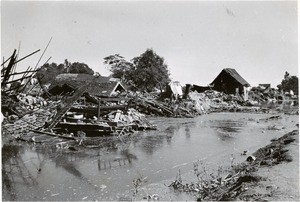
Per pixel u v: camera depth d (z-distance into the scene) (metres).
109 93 36.59
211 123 27.03
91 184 9.69
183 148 15.46
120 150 14.99
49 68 62.09
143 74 56.41
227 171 10.58
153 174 10.69
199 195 8.09
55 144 15.91
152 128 22.47
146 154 14.06
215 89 59.84
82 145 16.27
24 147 15.44
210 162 12.20
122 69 64.69
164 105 35.28
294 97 67.38
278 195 6.35
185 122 28.05
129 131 20.97
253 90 66.69
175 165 11.93
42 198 8.57
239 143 16.64
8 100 17.31
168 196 8.25
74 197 8.59
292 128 22.47
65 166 11.92
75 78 42.22
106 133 19.45
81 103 27.84
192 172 10.73
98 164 12.24
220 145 16.14
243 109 41.59
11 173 10.96
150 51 59.66
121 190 9.05
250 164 10.62
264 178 7.61
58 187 9.45
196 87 60.38
